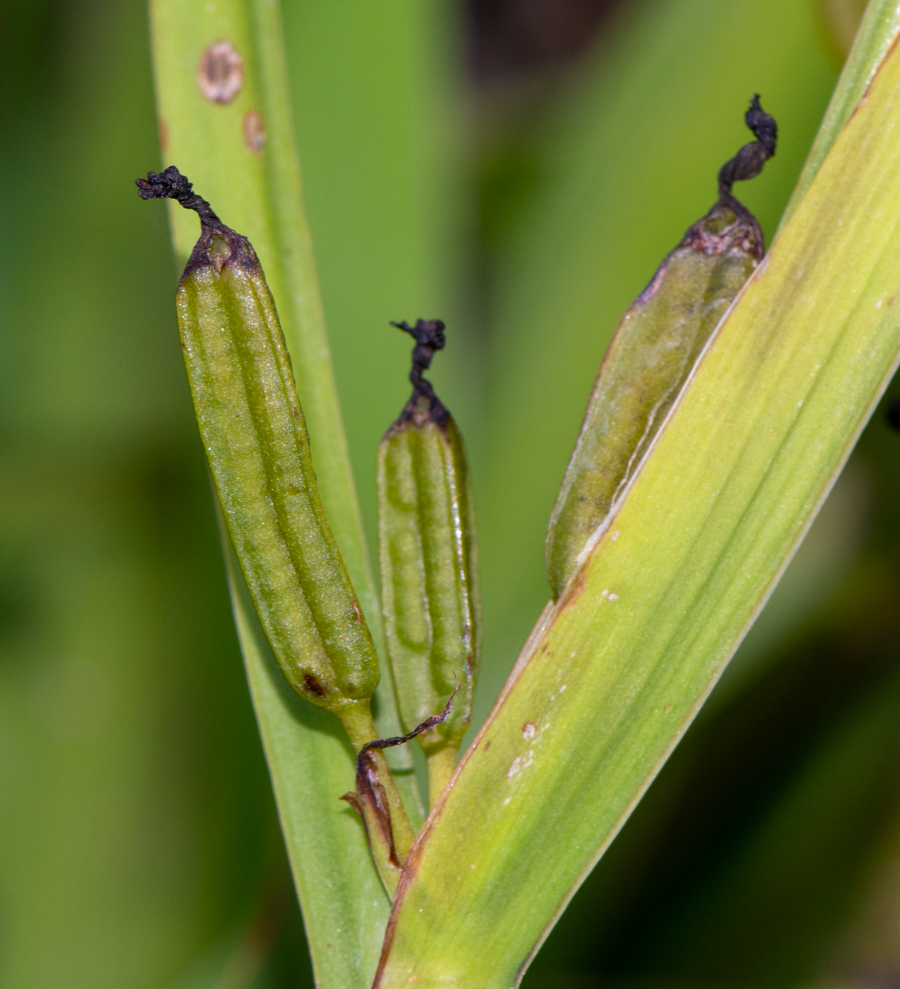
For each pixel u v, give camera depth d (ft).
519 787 1.18
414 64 1.63
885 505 1.90
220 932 1.65
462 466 1.21
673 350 1.20
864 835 1.76
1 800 1.68
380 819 1.18
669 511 1.18
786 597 1.90
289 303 1.26
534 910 1.18
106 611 1.77
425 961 1.18
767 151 1.20
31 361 1.84
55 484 1.79
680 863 1.78
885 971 2.03
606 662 1.18
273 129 1.28
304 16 1.61
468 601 1.20
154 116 1.79
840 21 1.38
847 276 1.18
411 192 1.64
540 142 2.42
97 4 2.00
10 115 1.95
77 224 1.85
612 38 2.14
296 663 1.18
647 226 1.66
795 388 1.18
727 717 1.84
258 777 1.67
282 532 1.18
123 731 1.74
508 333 1.80
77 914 1.65
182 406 1.82
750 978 1.70
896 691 1.77
